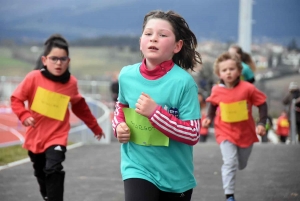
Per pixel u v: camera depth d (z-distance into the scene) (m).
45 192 13.55
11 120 33.75
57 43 12.87
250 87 14.81
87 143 28.55
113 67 123.12
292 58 80.31
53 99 12.77
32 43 136.38
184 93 8.88
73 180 17.38
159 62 8.99
